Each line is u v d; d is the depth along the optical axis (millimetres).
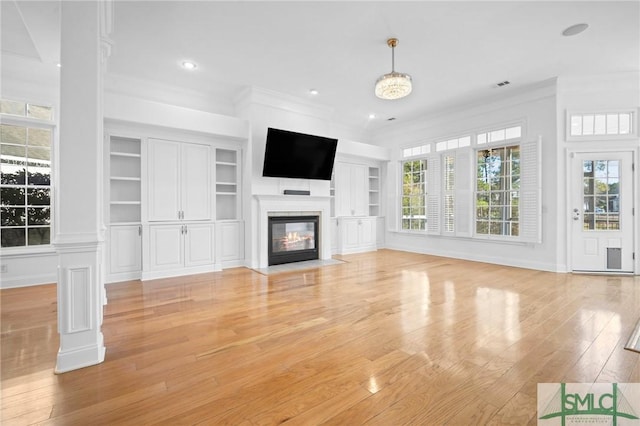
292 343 2240
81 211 1899
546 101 4727
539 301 3209
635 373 1803
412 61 3945
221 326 2561
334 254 6434
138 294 3496
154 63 3936
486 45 3553
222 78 4430
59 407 1508
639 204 4434
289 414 1463
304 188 5574
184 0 2725
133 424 1394
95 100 1939
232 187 5340
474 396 1597
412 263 5410
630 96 4422
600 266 4566
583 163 4617
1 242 3779
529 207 4879
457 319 2703
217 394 1624
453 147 6012
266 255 5027
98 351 1948
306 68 4129
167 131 4398
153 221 4273
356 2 2791
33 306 3041
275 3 2795
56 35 3107
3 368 1878
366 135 7465
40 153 4012
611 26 3170
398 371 1848
